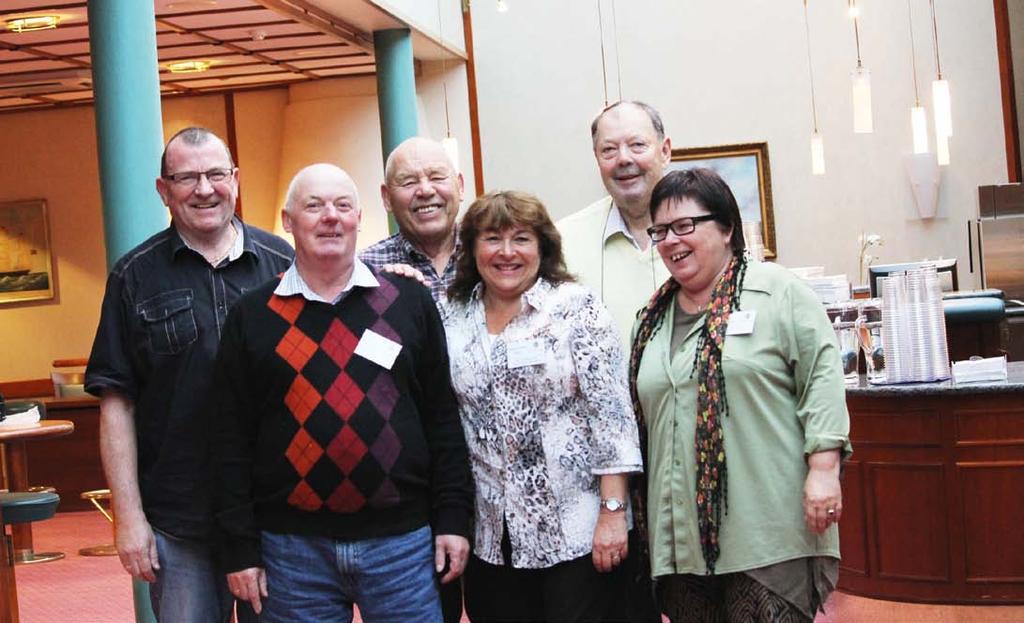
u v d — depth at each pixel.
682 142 15.91
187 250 4.01
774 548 3.70
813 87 15.71
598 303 3.89
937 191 15.52
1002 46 15.39
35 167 15.25
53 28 11.34
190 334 3.94
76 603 7.96
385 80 13.15
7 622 6.20
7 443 9.52
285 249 4.23
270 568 3.74
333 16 12.31
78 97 14.76
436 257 4.54
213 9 11.34
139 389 4.01
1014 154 15.38
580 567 3.81
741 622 3.74
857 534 6.77
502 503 3.83
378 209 14.87
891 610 6.45
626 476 3.85
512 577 3.89
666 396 3.86
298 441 3.66
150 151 6.76
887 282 6.79
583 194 15.89
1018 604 6.45
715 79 15.83
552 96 15.90
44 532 11.05
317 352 3.70
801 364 3.75
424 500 3.81
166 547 3.94
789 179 15.78
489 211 3.81
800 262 15.77
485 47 15.98
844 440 3.67
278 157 15.38
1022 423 6.45
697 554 3.77
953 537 6.50
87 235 15.21
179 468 3.92
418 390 3.82
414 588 3.75
